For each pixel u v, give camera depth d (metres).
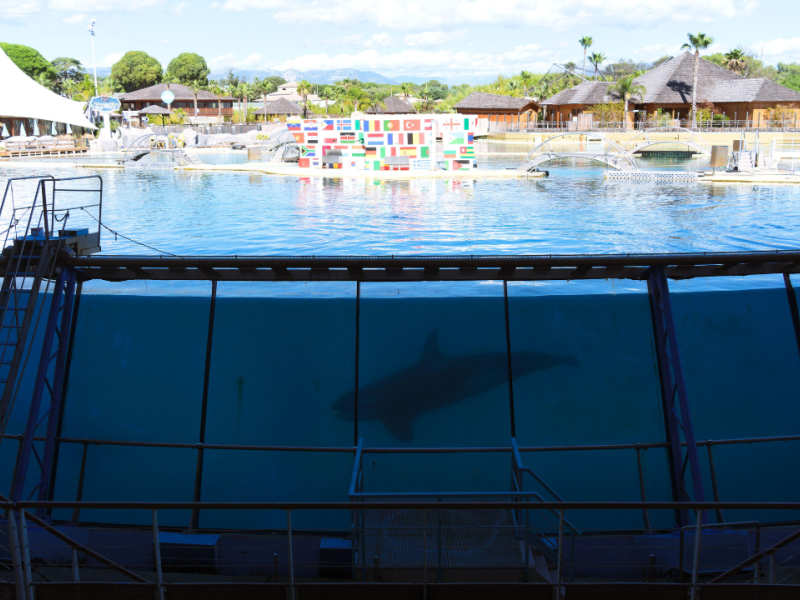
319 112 95.38
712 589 5.60
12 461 9.20
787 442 9.35
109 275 9.07
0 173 41.59
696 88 63.25
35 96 63.03
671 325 8.35
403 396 9.65
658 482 9.14
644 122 61.94
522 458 9.30
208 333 9.99
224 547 7.76
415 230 23.42
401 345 9.99
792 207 27.23
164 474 9.20
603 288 14.26
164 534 7.93
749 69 97.25
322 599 5.79
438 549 6.36
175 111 84.81
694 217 25.38
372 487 9.27
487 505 5.07
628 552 7.67
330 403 9.65
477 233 22.83
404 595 5.86
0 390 9.37
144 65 120.50
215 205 29.33
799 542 7.59
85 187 35.44
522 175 39.88
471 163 40.84
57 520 8.70
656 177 37.62
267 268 9.26
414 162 41.12
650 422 9.52
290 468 9.29
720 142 54.97
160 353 9.91
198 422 9.59
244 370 9.81
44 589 5.68
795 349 9.91
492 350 9.98
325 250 20.36
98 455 9.23
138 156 45.84
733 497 9.05
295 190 34.06
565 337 10.02
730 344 9.94
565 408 9.55
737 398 9.66
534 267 8.97
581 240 21.53
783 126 58.25
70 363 9.80
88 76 93.25
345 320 10.18
